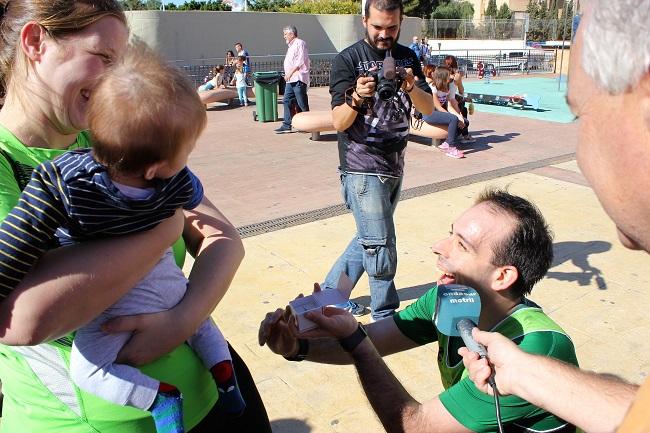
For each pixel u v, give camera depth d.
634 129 0.78
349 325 1.69
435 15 47.16
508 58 26.47
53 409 1.41
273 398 3.10
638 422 0.75
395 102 3.30
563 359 1.62
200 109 1.21
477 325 1.69
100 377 1.32
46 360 1.38
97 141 1.14
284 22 20.98
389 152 3.36
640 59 0.73
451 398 1.62
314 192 6.66
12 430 1.50
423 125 8.66
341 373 3.31
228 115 12.57
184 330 1.42
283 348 1.82
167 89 1.14
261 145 9.34
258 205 6.19
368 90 3.20
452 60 9.16
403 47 3.63
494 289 1.75
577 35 0.87
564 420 1.44
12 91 1.35
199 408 1.56
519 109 12.94
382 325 2.11
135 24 17.94
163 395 1.38
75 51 1.29
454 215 5.78
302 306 1.68
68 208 1.15
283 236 5.25
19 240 1.12
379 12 3.33
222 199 6.43
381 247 3.49
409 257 4.82
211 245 1.61
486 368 1.44
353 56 3.41
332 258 4.78
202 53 19.33
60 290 1.14
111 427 1.41
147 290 1.37
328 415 2.98
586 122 0.85
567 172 7.41
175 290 1.44
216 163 8.13
